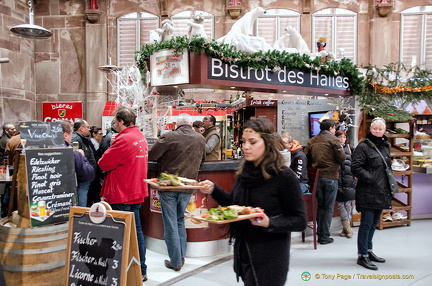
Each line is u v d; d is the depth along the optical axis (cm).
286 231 175
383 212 531
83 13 1060
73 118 1054
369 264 370
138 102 504
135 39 1067
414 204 592
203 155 398
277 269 184
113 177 318
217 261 396
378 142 366
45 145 289
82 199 442
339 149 450
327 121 476
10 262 265
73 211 245
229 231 204
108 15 1062
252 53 445
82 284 234
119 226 228
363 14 1021
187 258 405
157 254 419
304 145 652
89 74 1050
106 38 1060
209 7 1042
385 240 472
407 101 581
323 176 459
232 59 423
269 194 184
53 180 279
